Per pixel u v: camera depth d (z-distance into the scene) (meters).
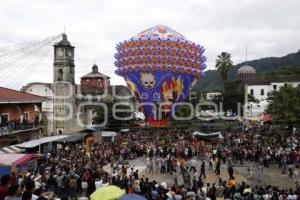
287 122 51.34
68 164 31.22
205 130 56.06
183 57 47.47
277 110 52.66
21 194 12.98
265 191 23.30
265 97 99.31
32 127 47.66
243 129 55.72
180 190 22.09
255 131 52.97
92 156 37.81
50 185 25.45
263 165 38.72
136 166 39.72
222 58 97.88
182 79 48.22
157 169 37.75
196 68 49.12
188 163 39.38
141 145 45.12
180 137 50.75
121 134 58.75
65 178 25.41
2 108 44.94
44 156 33.69
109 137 56.59
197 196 21.20
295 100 51.28
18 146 38.16
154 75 47.47
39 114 55.00
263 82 100.44
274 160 39.25
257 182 33.25
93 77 104.00
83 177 26.08
